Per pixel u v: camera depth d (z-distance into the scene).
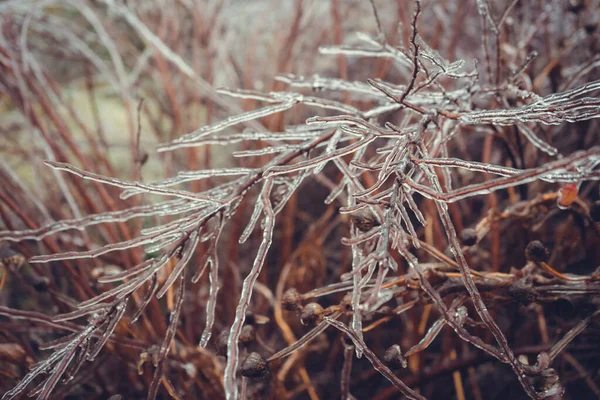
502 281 0.31
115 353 0.38
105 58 0.71
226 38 0.61
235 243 0.48
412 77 0.28
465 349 0.44
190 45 0.64
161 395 0.41
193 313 0.45
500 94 0.35
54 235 0.45
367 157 0.52
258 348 0.46
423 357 0.41
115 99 0.70
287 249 0.51
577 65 0.47
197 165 0.50
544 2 0.47
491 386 0.48
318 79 0.34
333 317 0.30
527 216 0.35
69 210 0.52
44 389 0.27
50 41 0.66
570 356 0.42
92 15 0.58
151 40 0.51
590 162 0.28
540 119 0.28
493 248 0.42
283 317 0.46
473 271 0.31
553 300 0.32
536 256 0.31
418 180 0.30
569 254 0.41
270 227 0.27
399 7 0.47
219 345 0.30
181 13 0.63
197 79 0.51
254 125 0.50
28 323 0.35
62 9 0.75
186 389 0.38
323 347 0.45
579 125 0.44
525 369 0.27
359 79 0.59
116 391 0.42
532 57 0.32
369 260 0.25
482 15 0.35
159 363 0.28
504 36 0.46
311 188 0.59
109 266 0.42
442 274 0.31
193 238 0.28
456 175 0.48
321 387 0.46
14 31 0.57
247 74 0.56
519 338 0.44
